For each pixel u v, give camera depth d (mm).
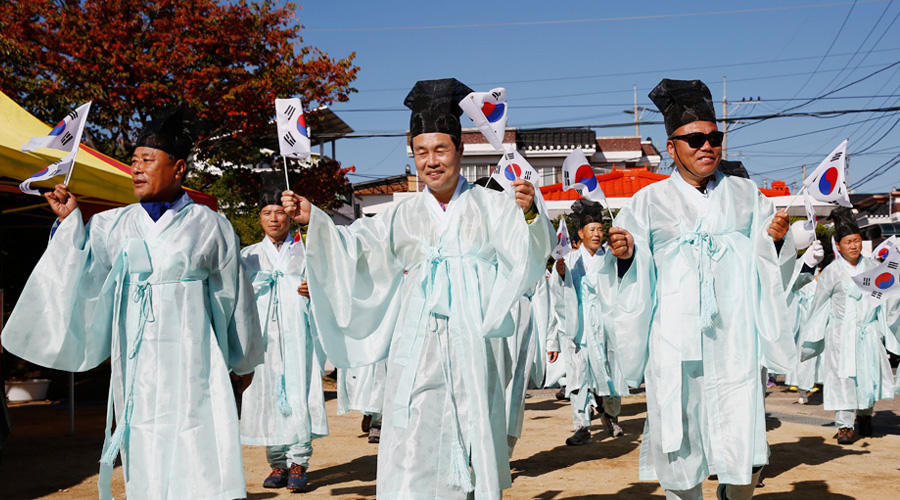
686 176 4137
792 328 3979
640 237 4074
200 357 3938
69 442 8336
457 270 3914
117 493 5988
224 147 17250
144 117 16281
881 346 8312
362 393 7750
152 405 3838
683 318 3984
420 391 3785
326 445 8148
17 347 3754
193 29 16078
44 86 14773
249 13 16688
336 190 18641
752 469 4012
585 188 4605
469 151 28859
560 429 9234
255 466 7129
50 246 3766
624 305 4094
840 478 6293
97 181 7316
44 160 6605
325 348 4113
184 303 3939
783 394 13172
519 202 3801
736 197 4102
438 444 3730
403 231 4020
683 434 3986
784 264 4004
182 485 3803
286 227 6504
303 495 5883
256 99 16047
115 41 15516
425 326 3865
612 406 8445
